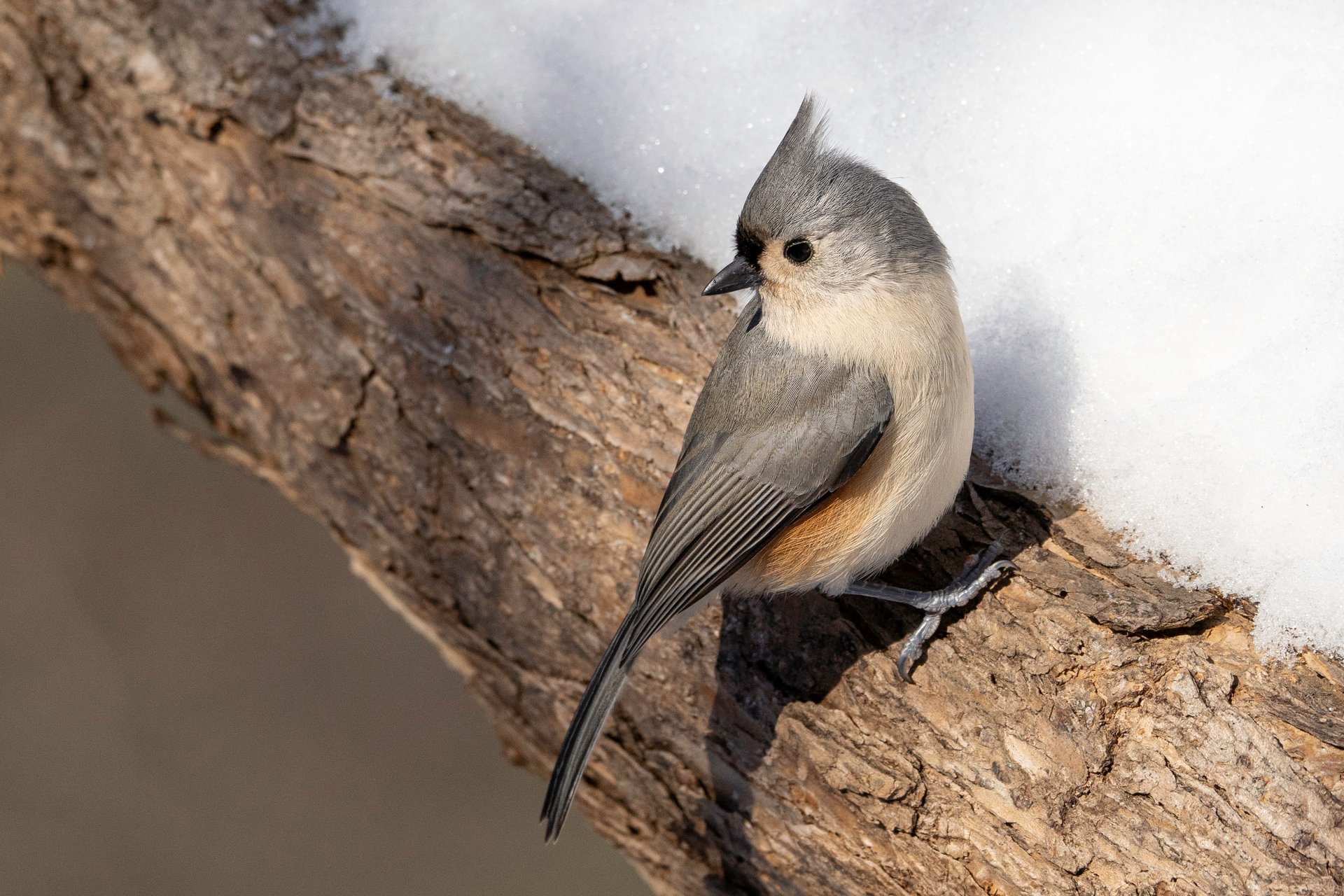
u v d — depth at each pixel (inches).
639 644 232.2
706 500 237.8
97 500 502.6
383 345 289.4
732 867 252.8
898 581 239.3
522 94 298.7
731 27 297.0
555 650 276.4
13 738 455.2
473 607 289.9
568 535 267.9
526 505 272.5
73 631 478.9
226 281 312.5
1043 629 218.7
